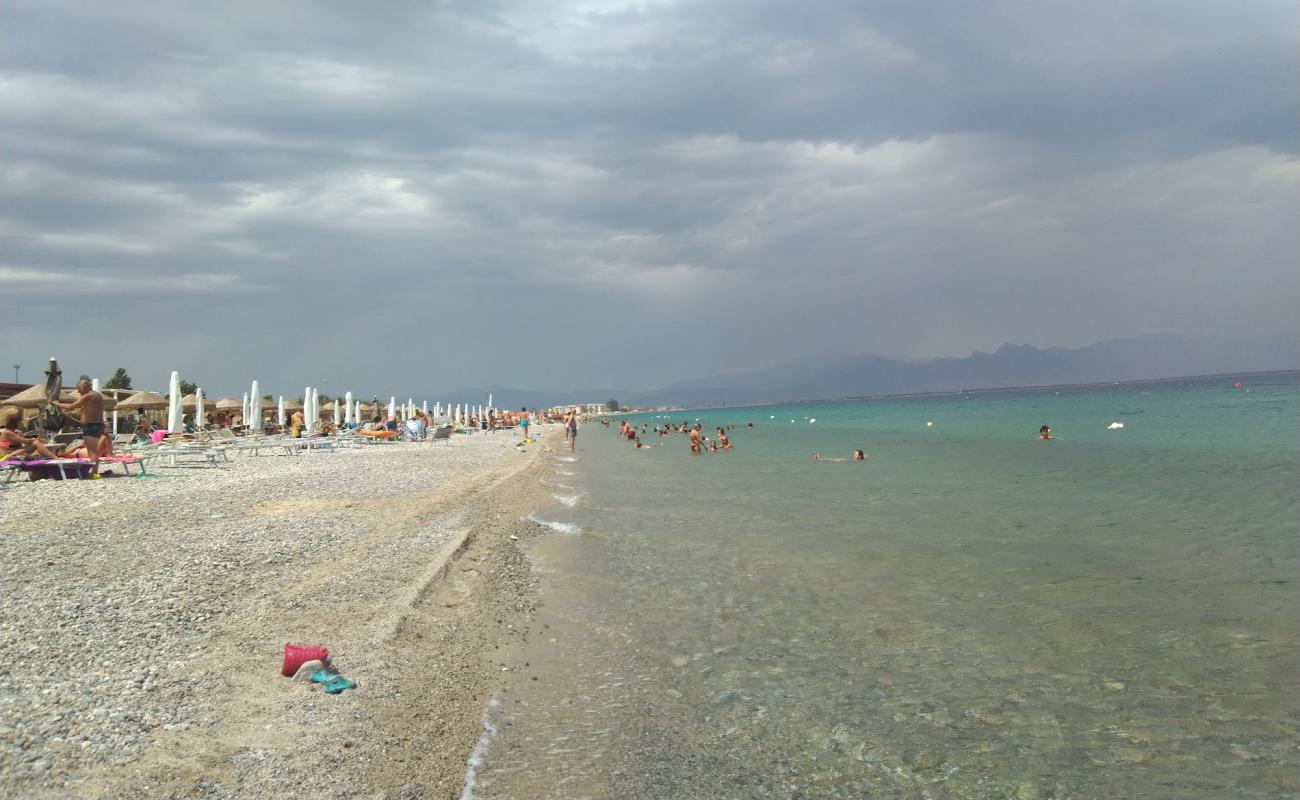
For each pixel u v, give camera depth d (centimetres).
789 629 821
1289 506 1502
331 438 3522
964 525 1423
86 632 685
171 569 923
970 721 588
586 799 474
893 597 933
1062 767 513
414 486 1948
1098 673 674
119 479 1886
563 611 917
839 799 477
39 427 2241
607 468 3069
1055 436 4041
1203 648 725
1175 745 539
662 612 901
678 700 638
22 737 468
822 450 3825
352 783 469
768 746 552
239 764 473
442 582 981
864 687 659
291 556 1041
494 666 721
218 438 3216
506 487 2078
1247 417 4844
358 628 763
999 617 840
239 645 684
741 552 1229
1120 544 1202
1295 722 567
